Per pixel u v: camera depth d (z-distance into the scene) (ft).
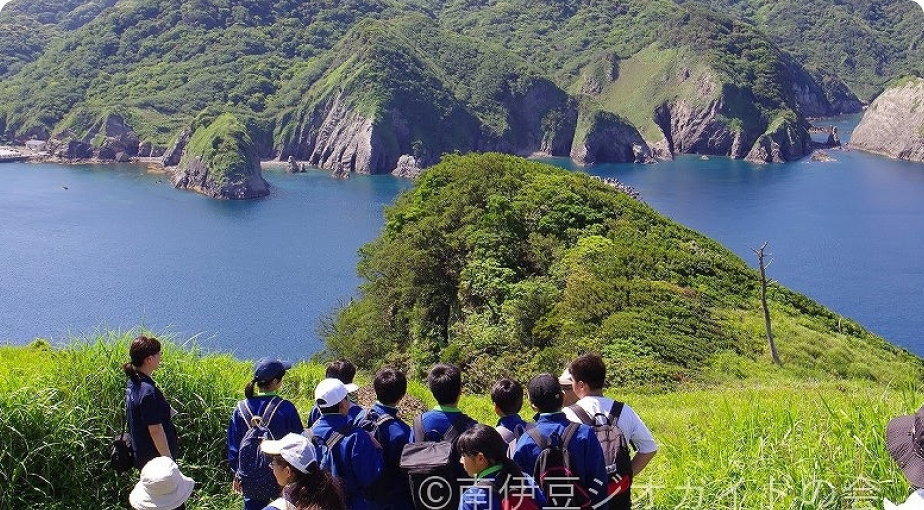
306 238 487.61
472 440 20.79
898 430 18.03
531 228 186.60
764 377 121.39
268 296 360.28
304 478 20.83
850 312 347.97
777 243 479.82
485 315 151.43
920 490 17.16
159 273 401.70
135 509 22.85
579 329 137.08
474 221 184.65
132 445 28.55
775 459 25.77
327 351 200.44
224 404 36.96
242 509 33.32
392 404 26.91
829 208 588.09
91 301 352.69
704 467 27.14
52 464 30.99
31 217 548.31
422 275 172.96
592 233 182.50
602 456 22.13
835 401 35.35
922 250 459.73
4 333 310.45
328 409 25.84
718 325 142.00
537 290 152.76
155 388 28.25
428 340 161.38
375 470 24.53
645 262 165.58
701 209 592.19
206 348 48.60
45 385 33.71
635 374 116.67
